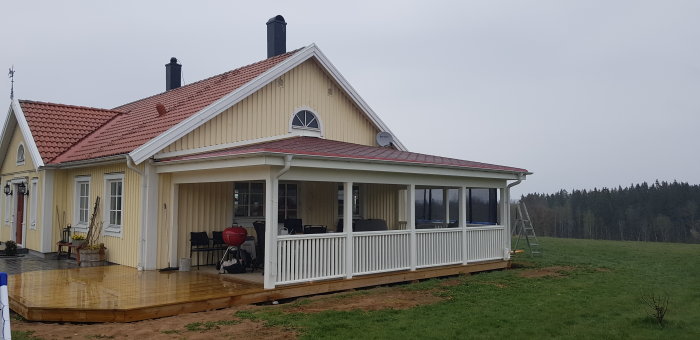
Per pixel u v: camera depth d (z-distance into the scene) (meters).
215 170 9.65
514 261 14.62
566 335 6.59
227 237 10.02
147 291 8.19
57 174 14.02
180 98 14.20
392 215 15.62
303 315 7.25
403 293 9.20
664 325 7.14
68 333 6.31
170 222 10.81
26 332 6.36
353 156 9.26
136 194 11.01
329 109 14.28
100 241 12.30
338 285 9.41
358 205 14.70
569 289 9.91
